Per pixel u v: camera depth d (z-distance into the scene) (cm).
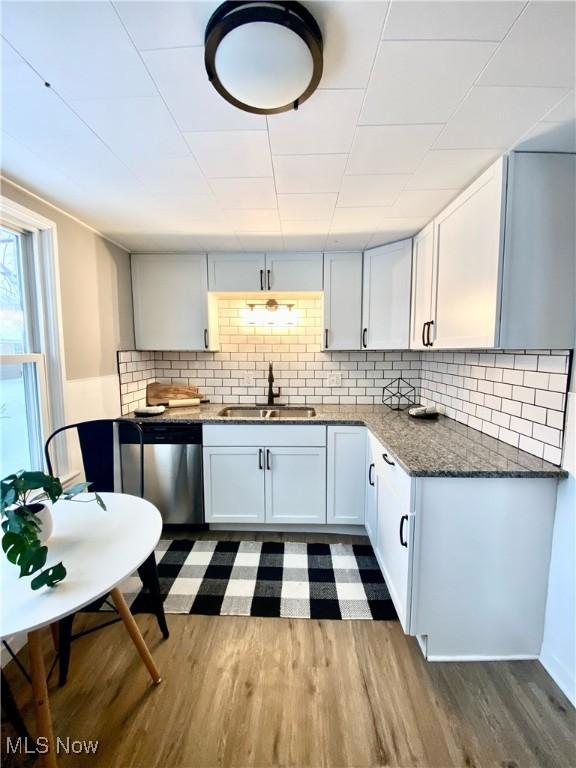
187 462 244
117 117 108
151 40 81
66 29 78
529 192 129
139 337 267
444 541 142
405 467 141
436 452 159
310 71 85
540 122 111
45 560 94
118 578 96
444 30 78
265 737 117
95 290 217
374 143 123
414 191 161
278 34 75
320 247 252
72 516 132
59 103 101
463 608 145
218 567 210
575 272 131
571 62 87
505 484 139
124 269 254
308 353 294
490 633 146
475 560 143
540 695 132
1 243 160
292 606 177
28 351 173
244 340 295
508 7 73
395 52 84
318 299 289
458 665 145
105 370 228
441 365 249
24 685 138
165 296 265
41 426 175
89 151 128
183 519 248
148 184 154
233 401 297
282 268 262
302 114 107
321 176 147
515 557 143
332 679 138
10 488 103
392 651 151
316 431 240
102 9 73
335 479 242
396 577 162
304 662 146
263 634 160
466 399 212
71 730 119
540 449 150
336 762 110
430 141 122
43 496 129
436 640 147
